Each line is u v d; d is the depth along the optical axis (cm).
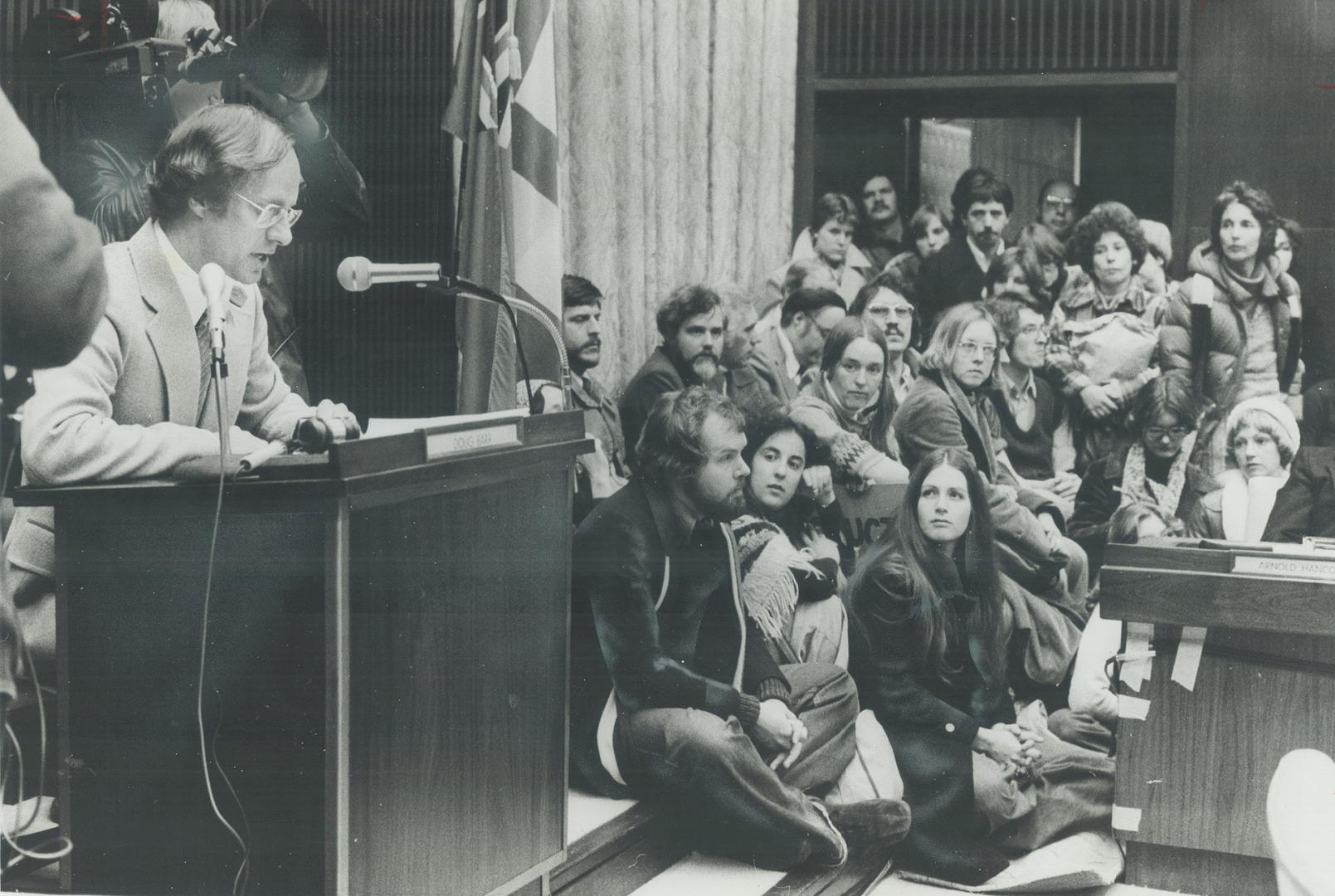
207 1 365
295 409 325
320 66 365
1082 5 445
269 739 236
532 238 408
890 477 444
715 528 432
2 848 279
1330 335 435
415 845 253
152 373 296
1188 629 374
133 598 243
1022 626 434
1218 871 376
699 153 449
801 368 450
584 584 420
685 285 448
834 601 435
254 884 237
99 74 321
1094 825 416
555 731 305
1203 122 439
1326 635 352
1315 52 430
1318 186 433
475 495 271
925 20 454
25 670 307
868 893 406
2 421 293
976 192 451
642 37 442
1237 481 438
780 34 454
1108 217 446
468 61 407
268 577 236
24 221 296
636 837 391
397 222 413
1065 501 443
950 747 423
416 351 410
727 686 414
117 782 244
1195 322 442
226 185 306
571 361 441
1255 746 369
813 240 454
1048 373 448
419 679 254
